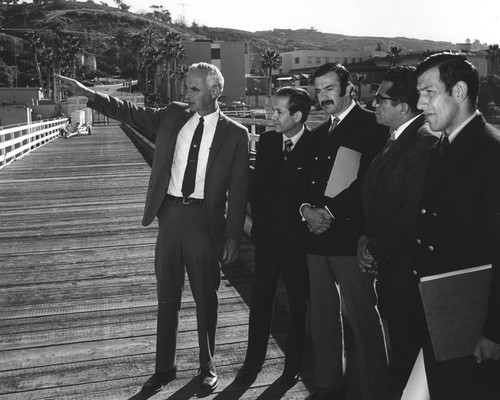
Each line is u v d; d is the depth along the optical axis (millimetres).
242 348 3789
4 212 9000
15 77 101875
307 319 4152
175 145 3264
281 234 3229
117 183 12195
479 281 1939
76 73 101625
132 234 7316
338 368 3102
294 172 3197
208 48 97562
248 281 5207
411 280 2219
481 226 1980
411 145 2445
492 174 1919
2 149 15641
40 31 149375
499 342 1839
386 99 2619
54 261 6039
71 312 4496
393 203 2457
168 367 3316
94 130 38125
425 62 2061
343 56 112312
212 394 3176
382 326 3326
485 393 2004
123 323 4254
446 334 1930
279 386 3258
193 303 4625
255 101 99375
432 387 2094
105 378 3381
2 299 4820
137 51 107875
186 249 3252
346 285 3025
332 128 3045
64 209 9211
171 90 97125
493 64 65375
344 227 2982
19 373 3455
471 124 2023
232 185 3297
